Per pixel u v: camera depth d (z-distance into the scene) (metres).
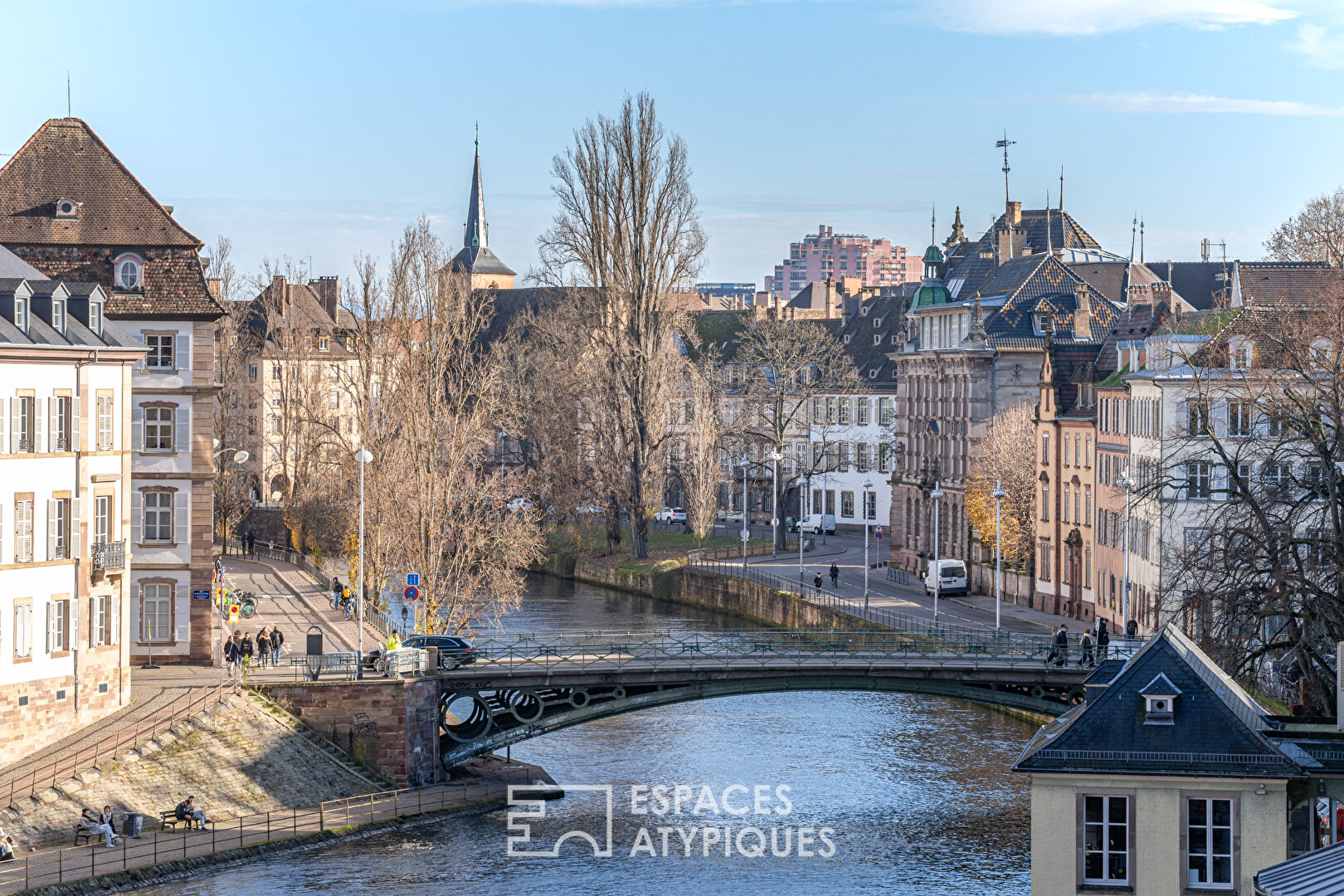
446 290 102.81
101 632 70.00
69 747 65.62
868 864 64.69
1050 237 170.50
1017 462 124.75
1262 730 44.72
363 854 63.94
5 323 65.31
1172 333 97.12
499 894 59.72
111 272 81.06
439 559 94.12
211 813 64.88
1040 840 43.56
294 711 73.50
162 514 80.19
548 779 78.19
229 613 98.38
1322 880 32.38
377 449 101.81
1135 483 100.00
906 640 92.12
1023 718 92.62
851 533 181.38
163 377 80.31
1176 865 43.03
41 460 66.38
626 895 60.12
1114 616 106.38
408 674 75.06
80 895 54.59
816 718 94.44
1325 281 89.44
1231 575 59.81
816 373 186.25
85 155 83.44
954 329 141.88
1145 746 43.34
